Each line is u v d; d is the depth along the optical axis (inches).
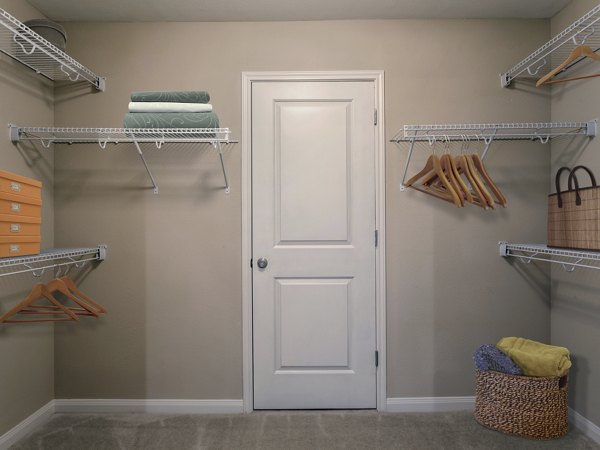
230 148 92.8
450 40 93.1
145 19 91.9
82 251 84.7
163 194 92.7
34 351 85.6
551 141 93.1
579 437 79.7
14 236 65.0
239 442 79.4
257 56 93.0
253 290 93.0
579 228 68.7
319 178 93.3
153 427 85.2
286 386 93.1
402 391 93.0
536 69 87.8
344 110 93.1
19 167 81.4
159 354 92.7
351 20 93.1
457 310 93.1
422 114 93.0
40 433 82.9
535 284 93.4
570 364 79.0
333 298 93.1
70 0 84.1
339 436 81.3
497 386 81.9
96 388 92.6
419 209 93.1
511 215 93.3
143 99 79.8
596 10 61.6
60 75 89.0
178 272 92.9
